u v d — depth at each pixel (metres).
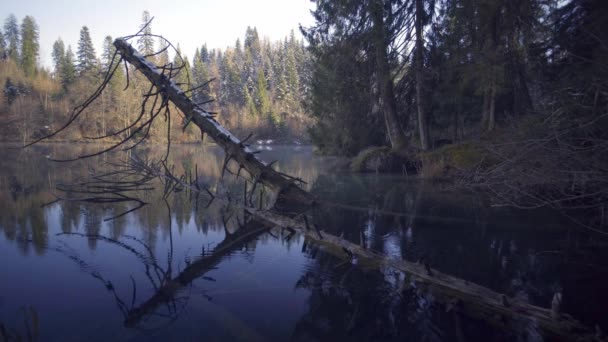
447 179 13.02
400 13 16.22
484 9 12.83
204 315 3.04
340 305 3.27
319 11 17.94
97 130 44.31
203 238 5.60
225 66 81.00
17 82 46.09
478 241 5.41
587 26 9.17
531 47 12.55
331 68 18.02
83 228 6.18
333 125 20.00
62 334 2.72
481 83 13.45
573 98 7.21
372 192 10.71
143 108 9.21
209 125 9.40
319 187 12.05
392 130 17.77
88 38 54.94
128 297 3.41
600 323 2.97
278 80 77.50
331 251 4.89
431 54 16.20
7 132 40.34
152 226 6.39
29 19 60.25
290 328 2.83
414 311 3.14
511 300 3.24
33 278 3.86
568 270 4.18
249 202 8.46
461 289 3.45
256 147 56.59
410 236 5.71
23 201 8.89
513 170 6.95
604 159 5.69
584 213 7.15
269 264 4.38
